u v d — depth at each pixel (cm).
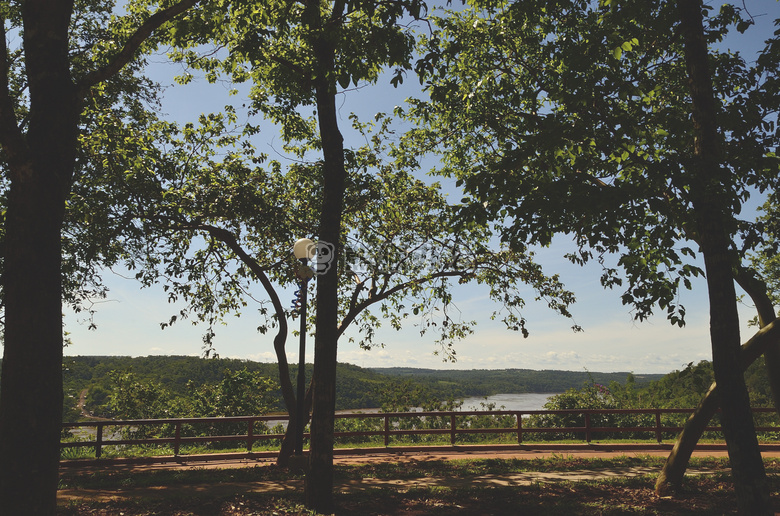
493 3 1090
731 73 954
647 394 2012
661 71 1016
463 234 1440
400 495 939
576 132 707
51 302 552
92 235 1252
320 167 1395
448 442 1750
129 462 1342
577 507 849
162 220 1294
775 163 739
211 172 1338
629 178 795
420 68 793
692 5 747
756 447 662
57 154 577
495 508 857
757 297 1090
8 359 533
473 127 1171
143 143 1248
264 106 1327
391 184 1449
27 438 520
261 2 904
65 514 771
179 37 973
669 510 826
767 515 646
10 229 554
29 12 591
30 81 586
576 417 1909
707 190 650
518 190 749
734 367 670
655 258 873
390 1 754
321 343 888
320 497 841
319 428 861
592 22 979
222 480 1097
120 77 1387
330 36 773
